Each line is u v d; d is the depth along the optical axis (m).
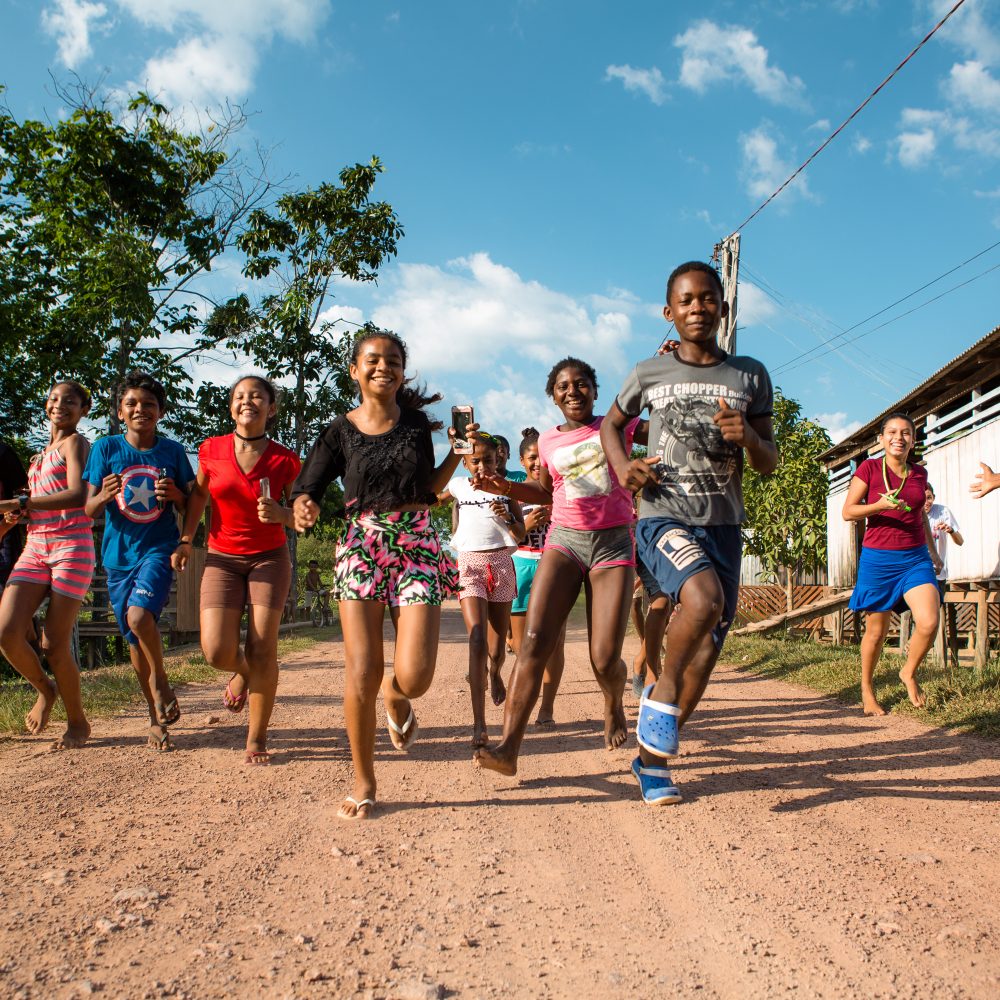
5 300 18.78
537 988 2.28
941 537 8.87
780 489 19.73
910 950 2.48
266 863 3.25
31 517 5.38
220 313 22.86
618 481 4.12
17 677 12.67
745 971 2.37
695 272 4.07
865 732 5.78
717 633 4.04
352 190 23.48
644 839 3.56
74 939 2.55
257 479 5.00
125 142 20.53
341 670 10.34
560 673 6.15
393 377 4.02
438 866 3.23
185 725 6.20
